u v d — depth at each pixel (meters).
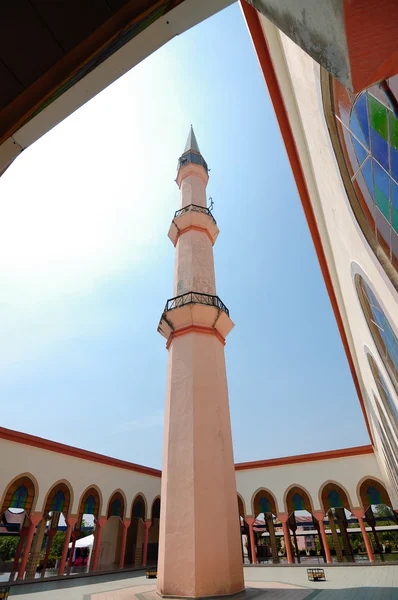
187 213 11.44
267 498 15.86
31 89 1.23
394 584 7.90
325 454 15.54
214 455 7.38
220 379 8.66
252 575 11.23
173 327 9.32
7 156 1.47
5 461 10.88
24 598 7.73
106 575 12.40
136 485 15.93
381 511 30.58
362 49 0.74
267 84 4.16
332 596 6.72
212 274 10.69
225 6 1.43
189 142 15.23
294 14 0.89
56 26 1.13
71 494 12.58
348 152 2.31
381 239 2.44
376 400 7.21
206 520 6.65
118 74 1.51
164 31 1.45
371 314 4.16
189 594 6.05
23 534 13.71
